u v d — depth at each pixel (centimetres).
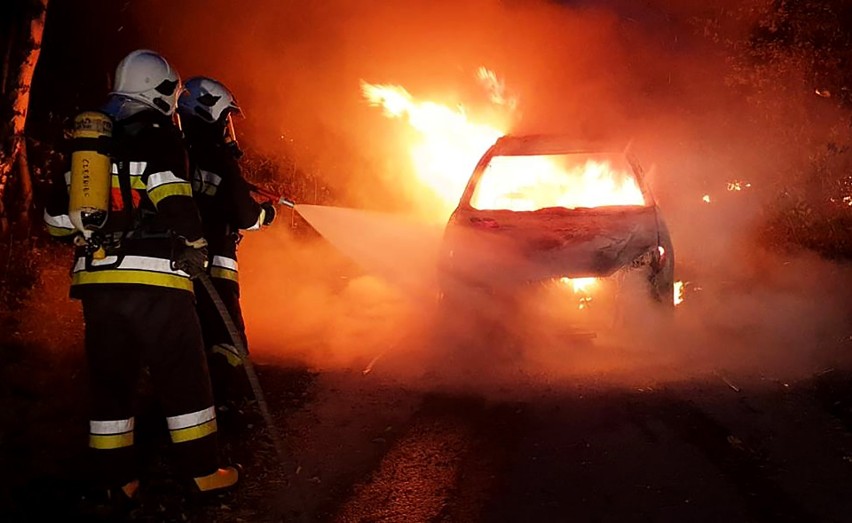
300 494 453
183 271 409
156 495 439
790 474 468
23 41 796
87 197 380
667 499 440
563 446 514
